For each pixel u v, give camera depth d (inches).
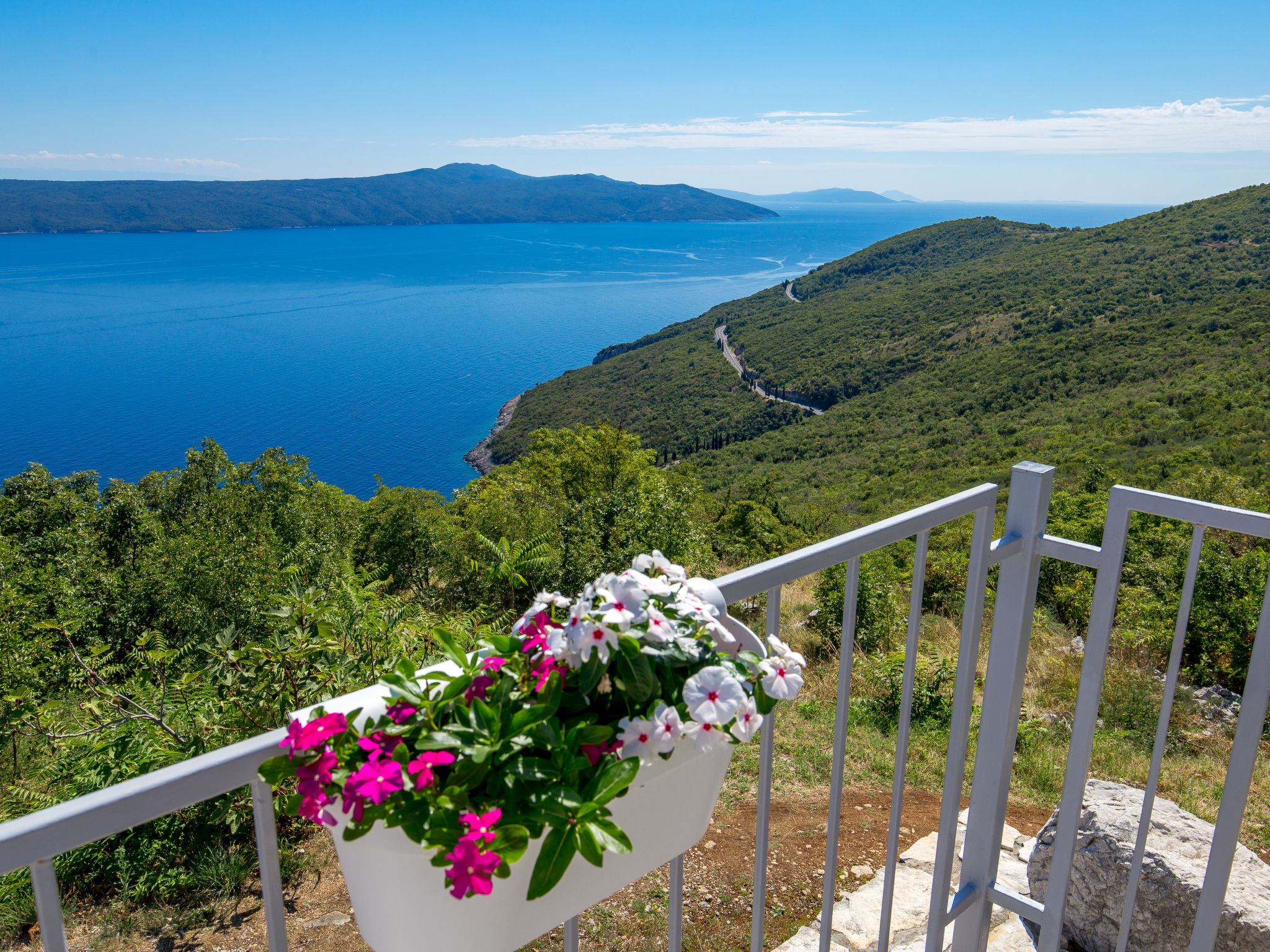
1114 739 159.2
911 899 92.7
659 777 32.0
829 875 49.9
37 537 542.3
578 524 418.0
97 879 118.4
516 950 31.0
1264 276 3673.7
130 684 140.4
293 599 130.1
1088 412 2246.6
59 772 135.6
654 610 31.6
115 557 530.6
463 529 476.4
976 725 166.6
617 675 29.5
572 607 31.9
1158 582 252.1
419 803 26.0
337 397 7126.0
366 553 475.8
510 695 29.3
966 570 322.3
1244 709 48.9
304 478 517.3
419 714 28.3
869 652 246.8
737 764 143.4
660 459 3971.5
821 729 163.6
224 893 113.0
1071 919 83.1
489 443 5280.5
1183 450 1307.8
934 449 2399.1
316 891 112.8
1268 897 77.1
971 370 3516.2
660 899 102.5
